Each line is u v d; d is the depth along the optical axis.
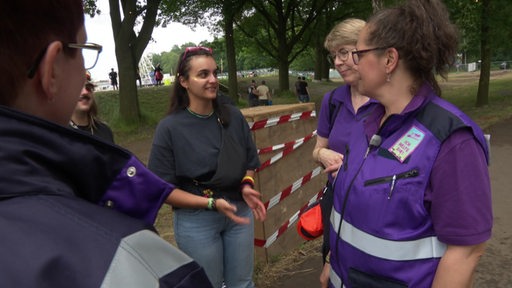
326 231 2.02
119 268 0.59
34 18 0.67
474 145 1.22
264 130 3.27
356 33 2.22
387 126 1.37
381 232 1.33
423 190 1.26
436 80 1.36
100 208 0.68
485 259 3.45
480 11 12.12
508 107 12.59
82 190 0.77
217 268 2.36
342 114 2.39
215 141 2.26
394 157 1.33
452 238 1.22
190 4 17.66
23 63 0.67
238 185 2.39
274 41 27.69
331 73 57.25
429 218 1.28
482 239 1.21
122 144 11.00
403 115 1.32
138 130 12.89
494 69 53.25
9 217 0.59
